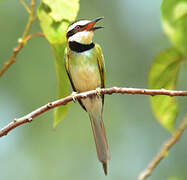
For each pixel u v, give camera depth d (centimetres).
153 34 1538
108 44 1524
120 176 1434
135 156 1449
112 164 1439
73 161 1423
